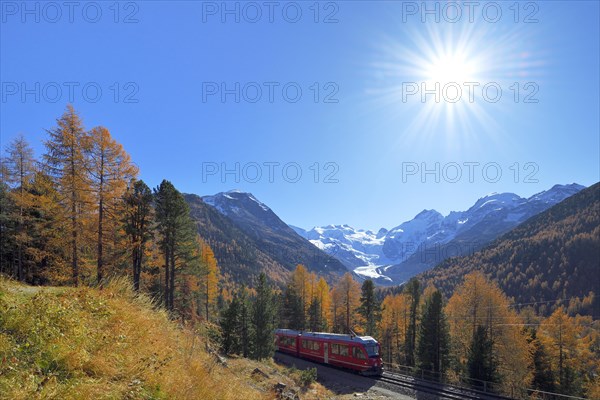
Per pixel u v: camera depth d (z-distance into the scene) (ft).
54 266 81.71
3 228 95.04
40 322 17.70
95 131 76.64
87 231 78.89
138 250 96.07
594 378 159.74
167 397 16.61
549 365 147.02
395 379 87.92
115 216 85.25
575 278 495.41
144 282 105.70
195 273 129.29
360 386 82.69
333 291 219.82
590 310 417.49
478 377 110.63
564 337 156.66
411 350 183.01
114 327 20.89
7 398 12.08
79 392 13.73
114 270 82.43
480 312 146.00
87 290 24.76
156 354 20.01
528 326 160.04
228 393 21.44
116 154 78.79
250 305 132.98
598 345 219.00
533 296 495.00
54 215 78.89
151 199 99.60
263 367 70.90
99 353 17.07
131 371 17.02
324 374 96.32
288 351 135.13
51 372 14.64
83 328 18.92
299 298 211.61
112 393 14.56
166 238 110.42
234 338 109.40
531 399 88.43
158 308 29.60
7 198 95.14
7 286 23.36
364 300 187.73
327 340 111.34
